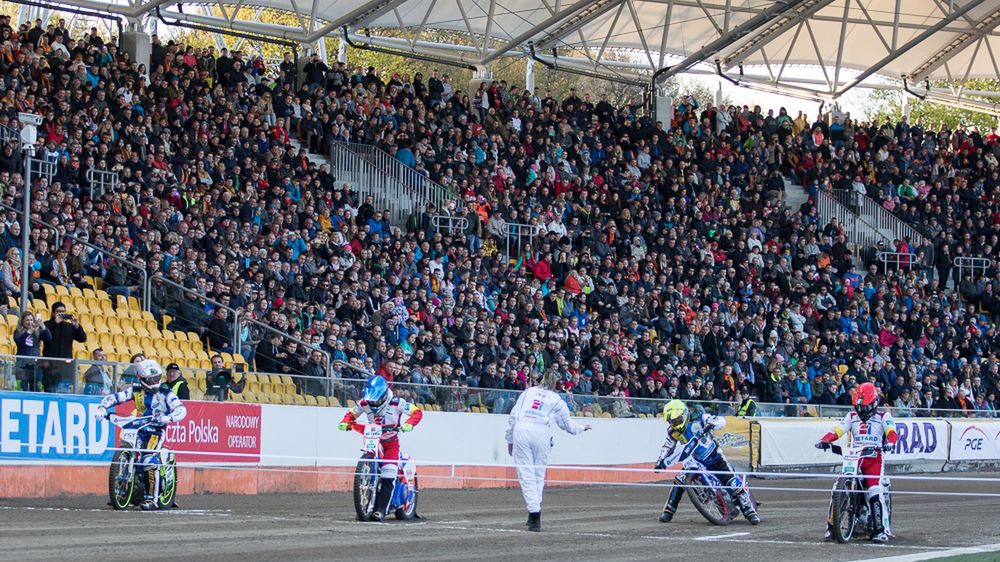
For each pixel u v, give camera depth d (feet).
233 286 77.05
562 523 50.37
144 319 74.49
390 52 122.21
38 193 73.77
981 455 104.17
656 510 59.26
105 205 77.92
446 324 88.38
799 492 75.10
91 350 69.67
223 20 109.50
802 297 115.34
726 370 99.81
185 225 79.87
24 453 53.62
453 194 106.52
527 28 127.44
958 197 138.92
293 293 81.41
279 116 102.47
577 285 100.94
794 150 135.64
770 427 87.86
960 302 129.80
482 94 118.01
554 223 107.86
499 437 76.89
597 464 81.61
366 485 47.73
